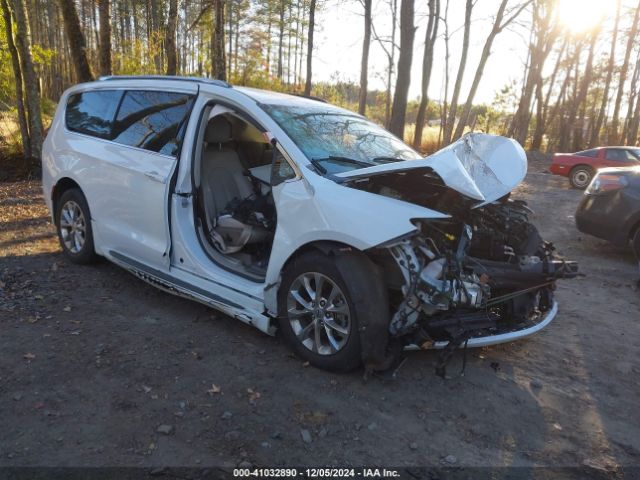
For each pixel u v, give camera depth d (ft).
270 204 14.47
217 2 42.60
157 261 14.80
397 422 10.40
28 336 12.76
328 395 11.09
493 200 12.61
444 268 11.10
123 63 54.13
